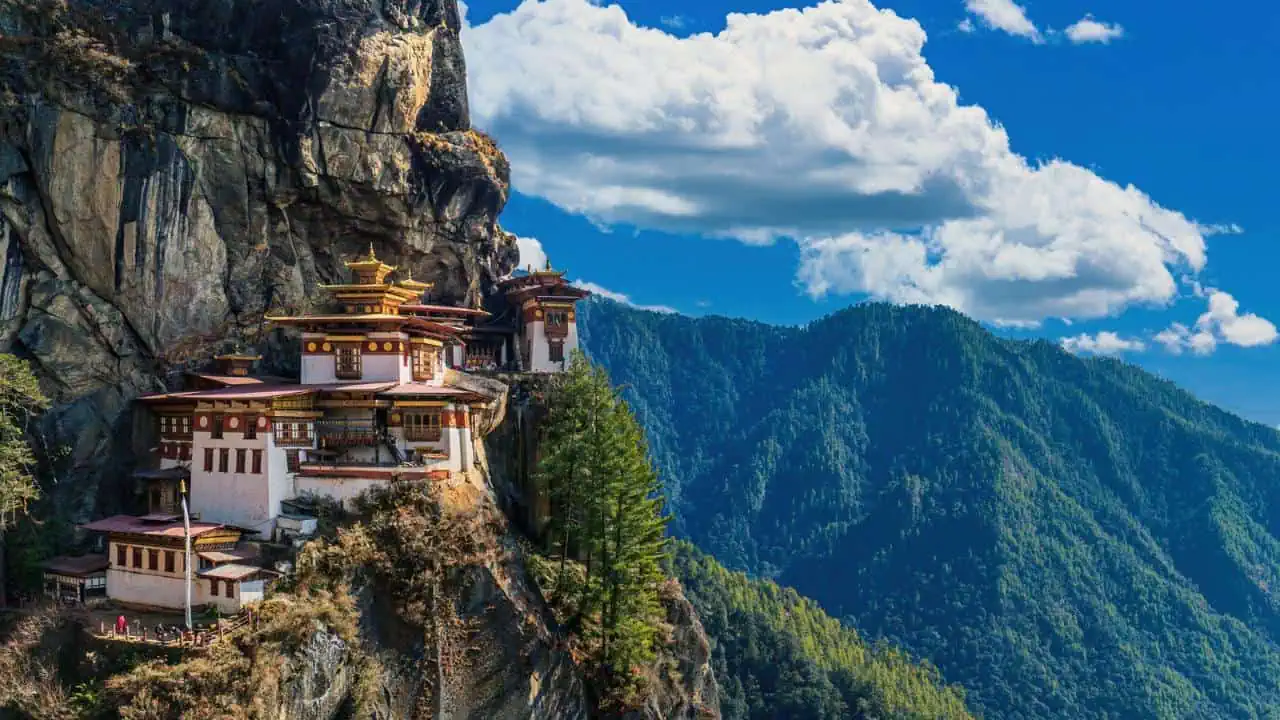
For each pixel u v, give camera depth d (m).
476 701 77.19
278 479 79.50
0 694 63.88
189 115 91.38
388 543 76.25
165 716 62.03
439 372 94.31
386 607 74.69
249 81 94.44
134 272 87.50
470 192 109.25
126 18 90.56
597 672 87.12
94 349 86.25
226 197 93.44
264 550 76.06
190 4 93.31
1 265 83.19
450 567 77.19
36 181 84.38
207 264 91.94
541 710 80.94
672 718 95.31
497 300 118.50
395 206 102.50
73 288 85.81
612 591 87.62
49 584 76.19
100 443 84.81
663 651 97.12
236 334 94.31
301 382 87.44
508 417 97.25
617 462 86.94
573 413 89.62
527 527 95.06
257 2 95.12
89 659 66.00
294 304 98.25
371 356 87.12
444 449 83.62
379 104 99.00
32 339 83.56
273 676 65.25
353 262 99.31
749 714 190.75
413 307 103.19
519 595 81.25
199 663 63.69
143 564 74.25
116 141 86.44
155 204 88.31
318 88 95.19
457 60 113.56
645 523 87.62
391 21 100.38
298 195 97.50
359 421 84.38
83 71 85.69
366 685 70.94
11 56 84.19
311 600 70.19
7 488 73.56
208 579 72.06
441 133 110.75
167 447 86.12
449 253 110.00
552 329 113.62
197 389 89.00
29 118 83.88
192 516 81.12
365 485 79.31
